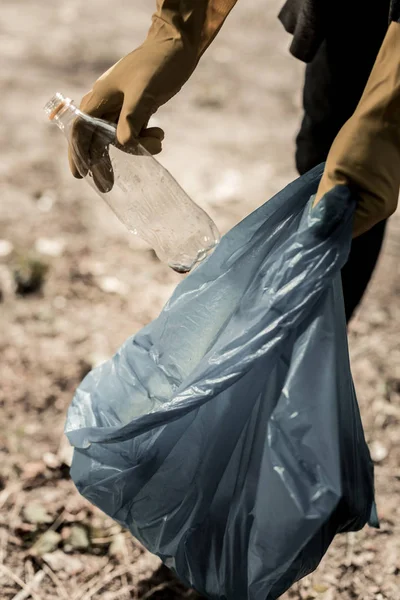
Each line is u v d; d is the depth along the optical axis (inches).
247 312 52.7
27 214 131.3
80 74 191.5
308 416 49.7
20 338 103.7
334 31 64.4
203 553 58.2
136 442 57.4
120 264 121.1
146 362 59.6
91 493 59.9
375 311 112.7
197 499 57.2
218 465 56.3
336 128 69.2
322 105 68.7
